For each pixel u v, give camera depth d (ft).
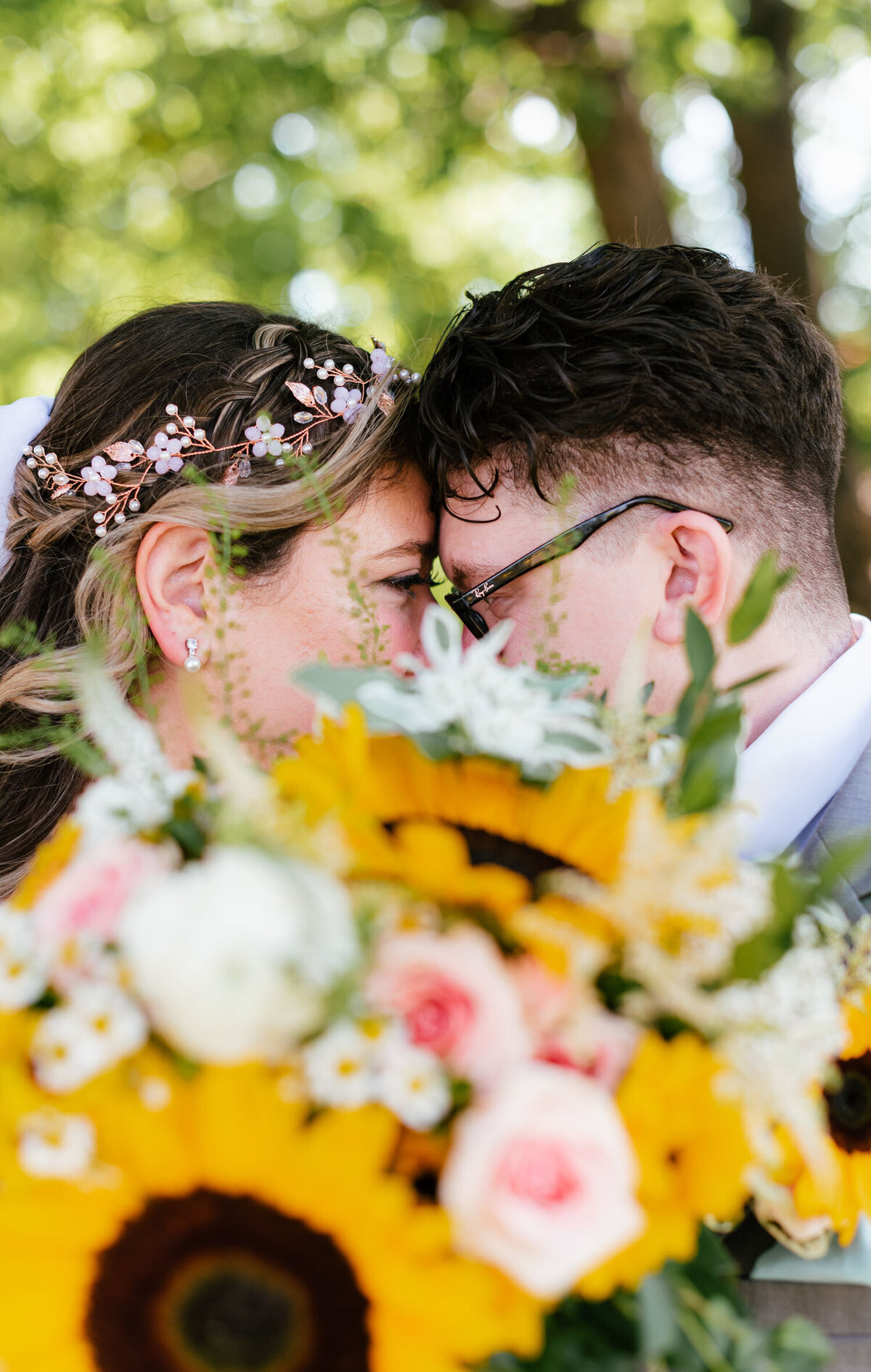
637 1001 3.55
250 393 6.93
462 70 25.64
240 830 3.41
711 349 6.13
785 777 5.59
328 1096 3.22
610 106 23.73
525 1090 3.25
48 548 7.25
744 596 3.83
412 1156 3.39
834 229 37.42
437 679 3.80
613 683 6.04
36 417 7.80
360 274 33.42
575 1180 3.20
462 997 3.39
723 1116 3.41
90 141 30.53
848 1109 4.09
